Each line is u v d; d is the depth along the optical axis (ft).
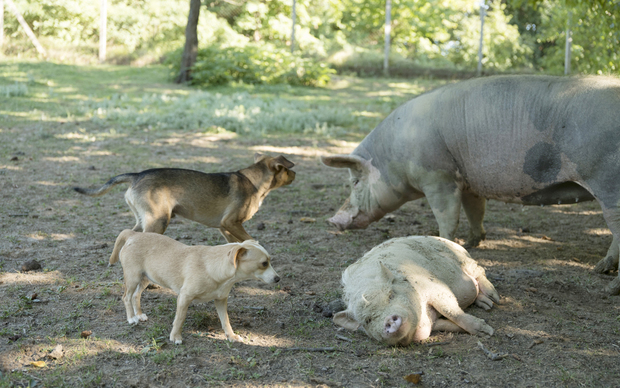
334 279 19.06
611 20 35.19
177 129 47.60
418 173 21.01
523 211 29.99
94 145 39.78
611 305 17.44
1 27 85.35
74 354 13.06
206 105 57.31
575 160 17.87
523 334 15.10
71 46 88.33
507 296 17.97
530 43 107.86
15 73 69.87
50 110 51.83
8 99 55.11
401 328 13.39
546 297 17.94
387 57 85.87
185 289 13.62
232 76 74.49
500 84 19.63
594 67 51.72
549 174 18.67
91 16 91.30
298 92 70.44
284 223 26.00
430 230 25.75
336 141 46.01
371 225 26.45
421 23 102.12
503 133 19.19
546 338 14.88
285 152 41.50
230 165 36.06
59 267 18.80
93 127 45.98
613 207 17.46
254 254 13.35
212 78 72.02
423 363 13.35
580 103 17.88
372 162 22.48
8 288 16.72
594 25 41.78
